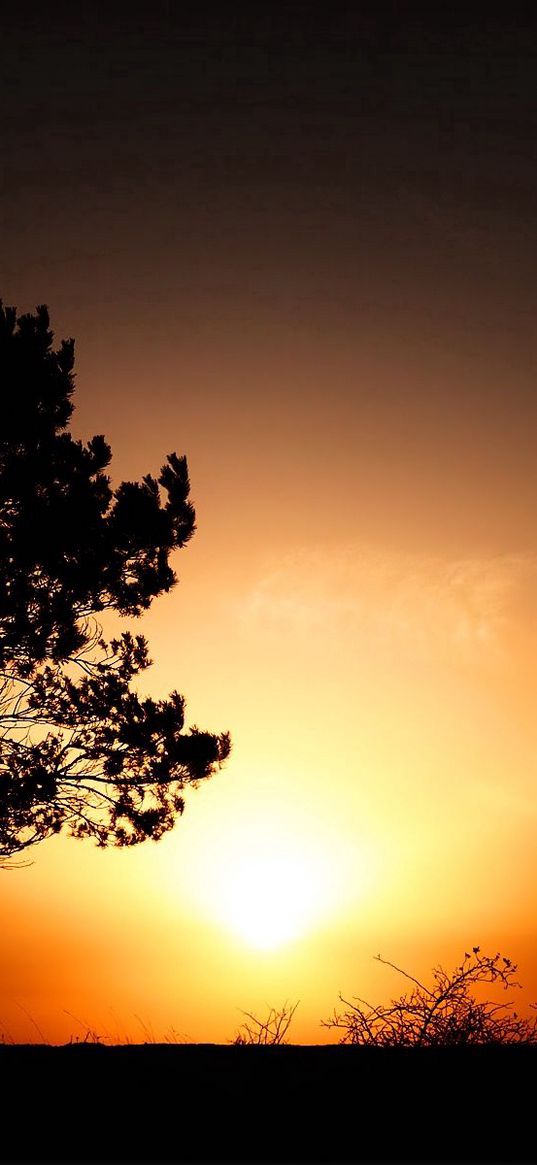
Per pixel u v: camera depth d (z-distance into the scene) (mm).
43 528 16562
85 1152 8461
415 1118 9055
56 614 16578
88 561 16922
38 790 16281
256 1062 10656
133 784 17375
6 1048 11578
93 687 17453
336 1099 9508
